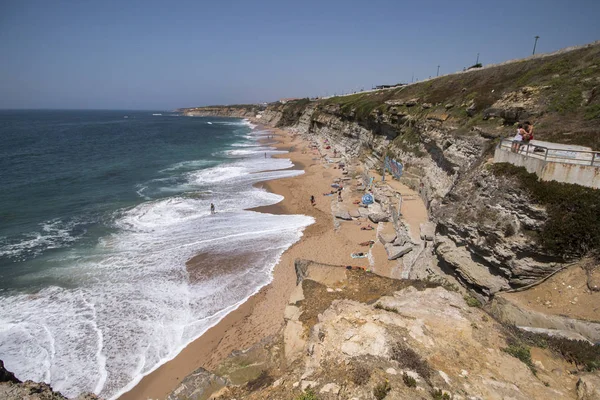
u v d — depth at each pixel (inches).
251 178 1753.2
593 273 422.0
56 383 517.0
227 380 391.9
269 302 710.5
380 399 264.2
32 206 1226.6
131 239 986.7
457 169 948.0
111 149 2615.7
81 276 791.1
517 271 470.6
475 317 394.3
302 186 1588.3
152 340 606.5
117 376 533.6
